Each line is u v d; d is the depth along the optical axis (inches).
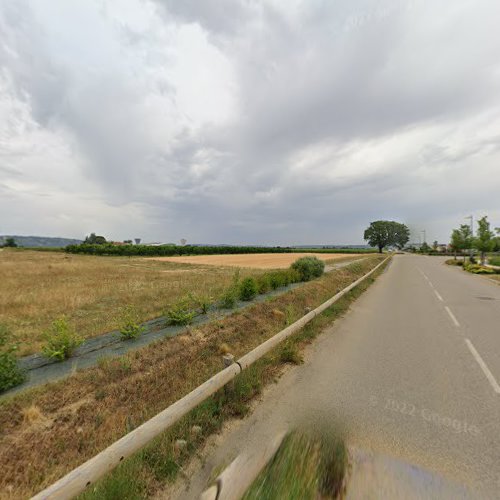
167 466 95.0
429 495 81.2
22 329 244.5
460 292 490.3
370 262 1237.7
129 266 1056.2
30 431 106.7
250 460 95.8
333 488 82.9
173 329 243.0
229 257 2113.7
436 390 146.9
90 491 82.4
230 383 138.9
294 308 322.7
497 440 106.8
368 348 212.7
